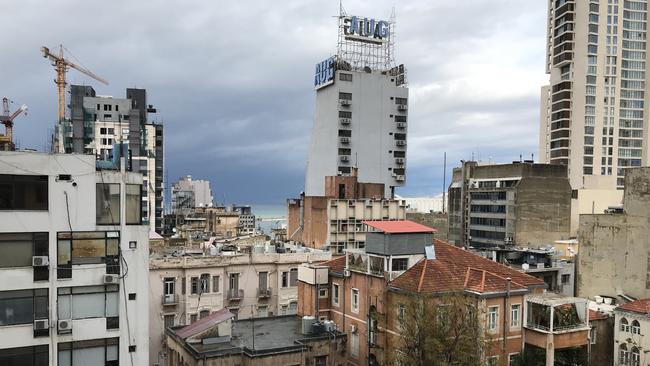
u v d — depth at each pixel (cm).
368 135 16038
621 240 6581
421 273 3997
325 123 16150
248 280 5644
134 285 3225
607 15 17138
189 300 5256
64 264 3056
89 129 13412
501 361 3894
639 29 17362
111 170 3209
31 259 2995
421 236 4325
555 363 4181
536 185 11281
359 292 4416
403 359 3606
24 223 2964
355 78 15938
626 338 4681
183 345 4091
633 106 17362
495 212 11919
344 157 15662
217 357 3809
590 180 17062
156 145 15262
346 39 16362
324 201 9206
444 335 3503
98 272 3131
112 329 3161
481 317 3762
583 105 17125
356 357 4400
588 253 6900
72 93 14188
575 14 17262
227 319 4234
